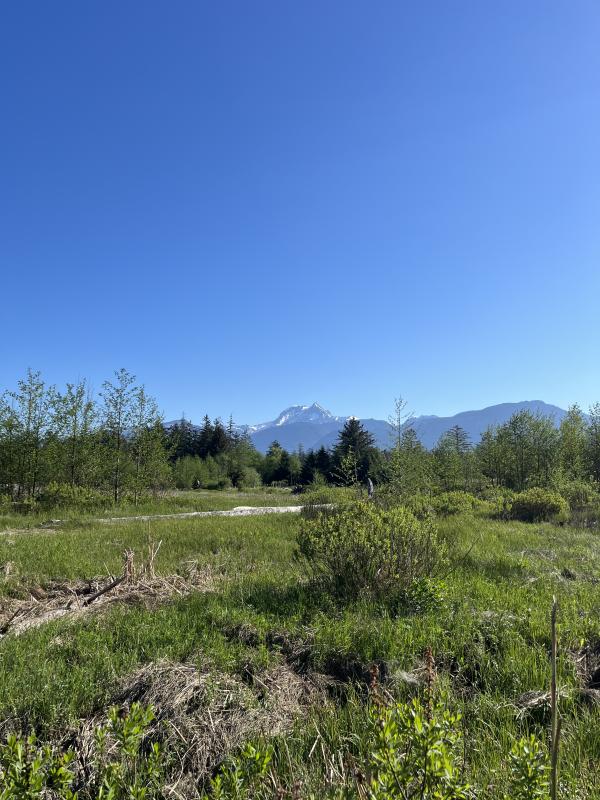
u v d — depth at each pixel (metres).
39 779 2.43
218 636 5.27
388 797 2.27
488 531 13.31
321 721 3.90
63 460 24.98
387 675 4.45
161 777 3.26
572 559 9.81
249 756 2.91
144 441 27.17
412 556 6.96
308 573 7.49
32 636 5.45
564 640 5.18
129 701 4.12
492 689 4.40
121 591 7.34
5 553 9.84
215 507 24.84
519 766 2.51
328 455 57.00
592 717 3.85
